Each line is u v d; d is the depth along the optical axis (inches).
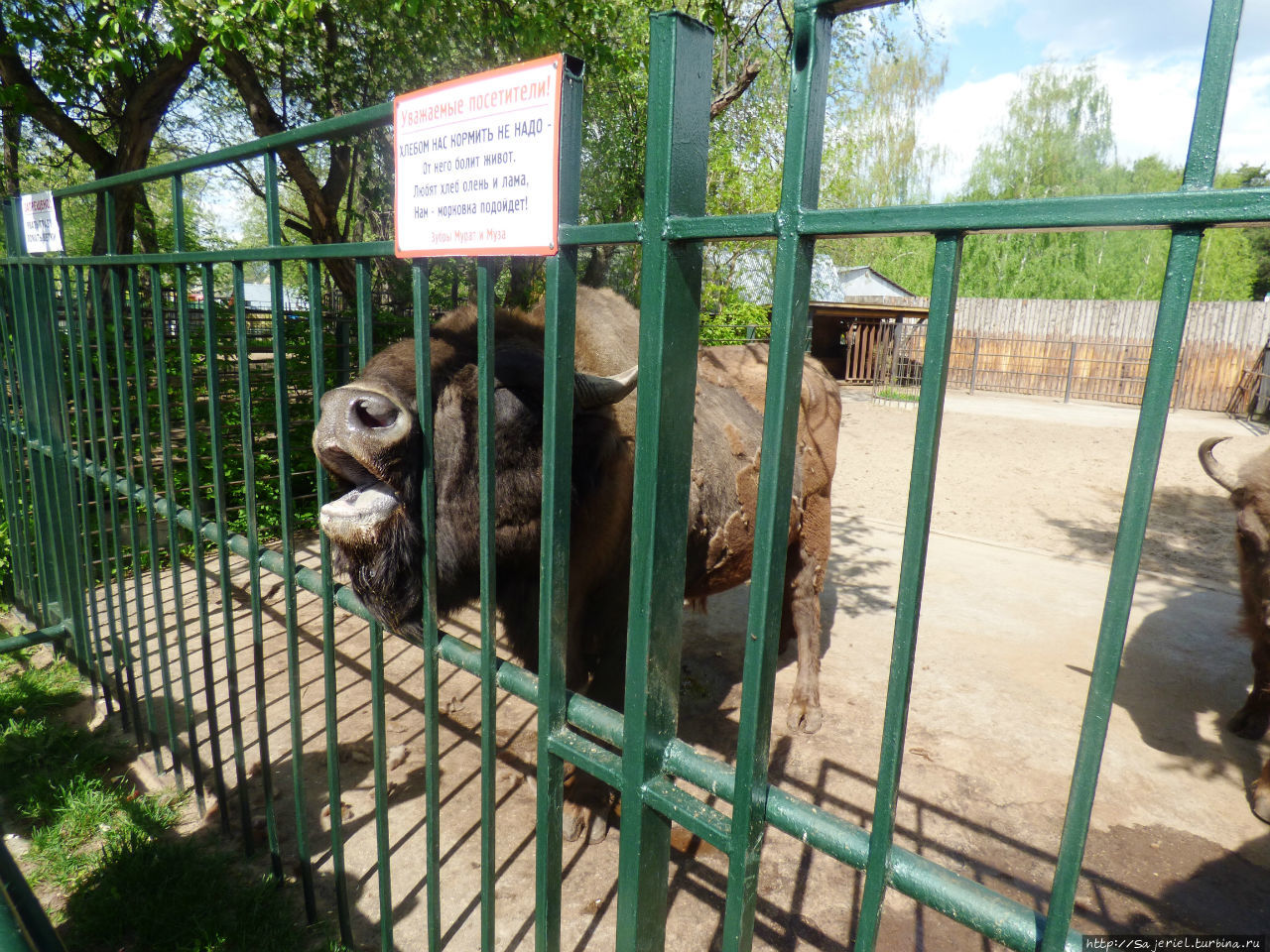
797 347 38.8
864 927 42.8
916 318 1032.8
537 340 91.0
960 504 371.9
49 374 146.9
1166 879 114.9
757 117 393.4
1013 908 38.8
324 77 383.6
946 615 214.8
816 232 36.3
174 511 107.0
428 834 71.3
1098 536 318.7
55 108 373.4
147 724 141.3
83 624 150.5
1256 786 132.0
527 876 110.0
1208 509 382.6
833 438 169.6
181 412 234.7
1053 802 132.0
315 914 98.7
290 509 83.4
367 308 70.1
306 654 175.0
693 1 257.9
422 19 324.5
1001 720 158.2
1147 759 146.7
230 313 244.7
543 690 55.3
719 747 145.6
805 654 158.4
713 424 136.5
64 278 127.3
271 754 135.8
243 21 268.4
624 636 110.7
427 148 56.8
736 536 138.2
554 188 47.2
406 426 65.1
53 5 340.8
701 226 40.7
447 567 78.6
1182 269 28.7
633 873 51.4
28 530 172.2
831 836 43.7
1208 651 197.6
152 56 355.6
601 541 99.3
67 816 117.6
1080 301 965.2
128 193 394.0
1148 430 30.1
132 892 101.9
